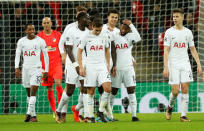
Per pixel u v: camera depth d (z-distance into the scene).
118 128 22.44
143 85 42.38
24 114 42.47
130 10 55.56
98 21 25.92
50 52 34.22
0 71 47.62
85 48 27.17
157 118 32.78
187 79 27.97
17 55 30.89
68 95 28.20
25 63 30.61
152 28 55.22
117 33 29.12
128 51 29.27
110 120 29.39
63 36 29.77
